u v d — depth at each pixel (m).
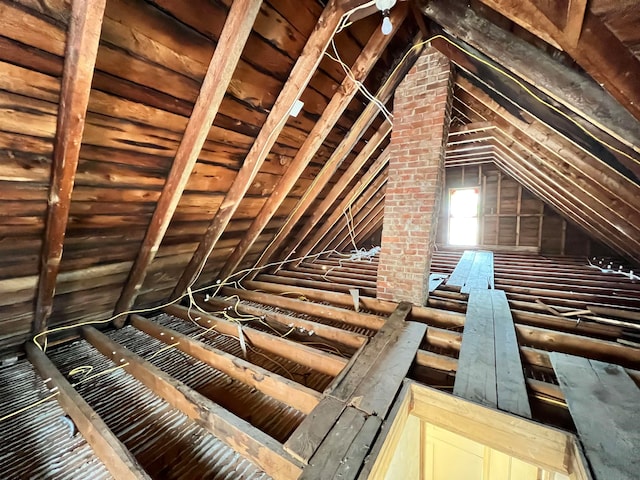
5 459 1.19
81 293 2.08
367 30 1.77
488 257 4.98
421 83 2.29
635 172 1.33
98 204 1.62
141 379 1.65
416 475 2.72
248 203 2.48
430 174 2.28
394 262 2.48
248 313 2.58
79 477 1.13
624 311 2.25
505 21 1.23
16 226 1.43
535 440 1.13
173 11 1.14
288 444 1.06
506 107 2.10
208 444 1.26
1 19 0.89
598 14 0.78
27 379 1.70
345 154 2.64
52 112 1.16
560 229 5.78
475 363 1.54
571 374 1.42
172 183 1.74
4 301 1.69
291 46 1.58
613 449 0.98
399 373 1.47
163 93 1.37
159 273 2.47
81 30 0.95
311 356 1.73
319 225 3.93
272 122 1.83
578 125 1.41
